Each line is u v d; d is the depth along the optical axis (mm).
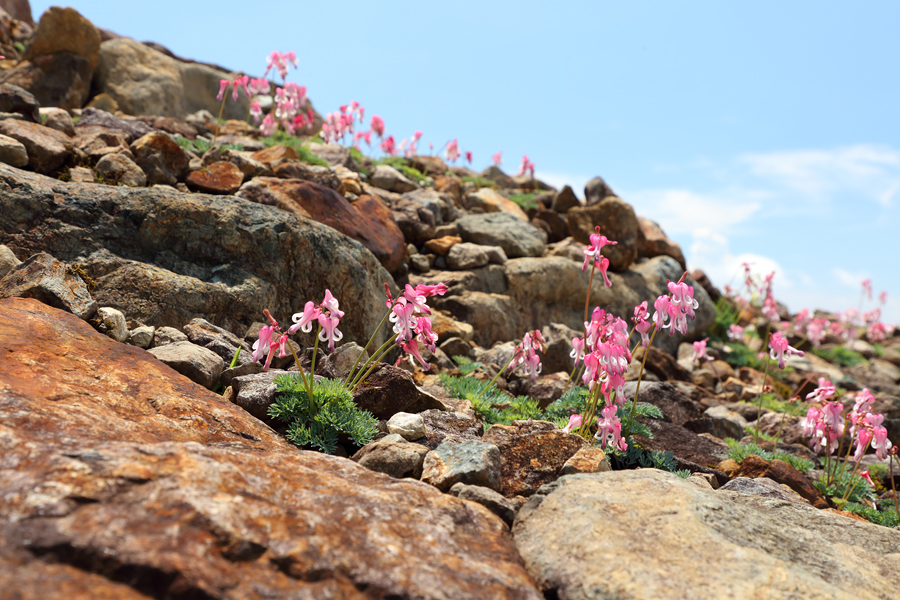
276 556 2586
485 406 6625
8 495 2547
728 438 7734
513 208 14977
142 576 2279
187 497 2701
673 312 5629
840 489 7031
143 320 6227
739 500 4340
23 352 4285
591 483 3943
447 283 10555
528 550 3346
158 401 4266
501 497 3932
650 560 3066
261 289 7023
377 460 4395
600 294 12617
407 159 16906
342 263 7652
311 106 18594
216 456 3273
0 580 2123
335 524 2953
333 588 2529
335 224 9180
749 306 17922
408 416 5309
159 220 6859
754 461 6324
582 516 3465
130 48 14891
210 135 12430
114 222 6715
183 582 2293
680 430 7129
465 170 19844
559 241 14430
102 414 3756
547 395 7738
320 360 6270
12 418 3299
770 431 9086
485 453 4320
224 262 7020
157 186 8266
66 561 2301
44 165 7914
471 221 12461
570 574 3037
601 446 5621
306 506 3062
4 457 2855
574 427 5641
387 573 2658
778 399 11789
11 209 6277
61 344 4621
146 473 2828
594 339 5398
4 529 2361
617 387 5246
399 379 5734
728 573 3004
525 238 12461
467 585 2732
